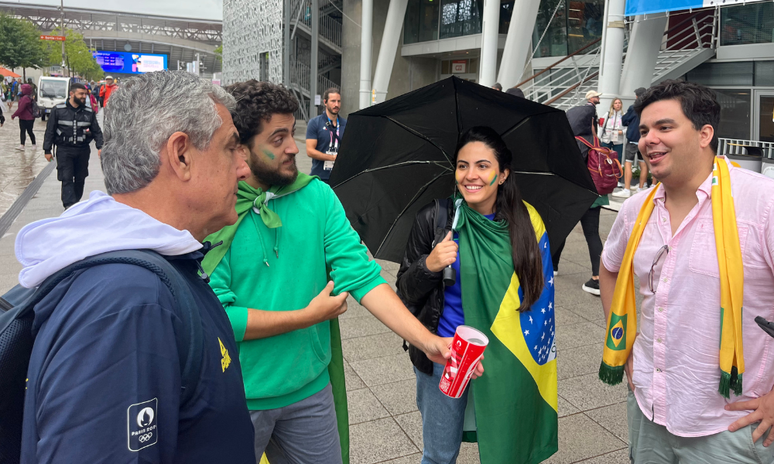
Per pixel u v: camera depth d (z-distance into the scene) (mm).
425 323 2197
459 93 2188
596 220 5270
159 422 855
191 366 921
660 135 1693
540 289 2141
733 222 1616
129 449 812
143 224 949
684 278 1725
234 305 1713
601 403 3357
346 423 2123
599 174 5105
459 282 2189
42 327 872
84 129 7758
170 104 988
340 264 1895
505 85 14445
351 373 3725
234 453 1001
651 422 1891
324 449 1929
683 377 1744
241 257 1716
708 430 1718
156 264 914
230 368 1033
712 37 13406
